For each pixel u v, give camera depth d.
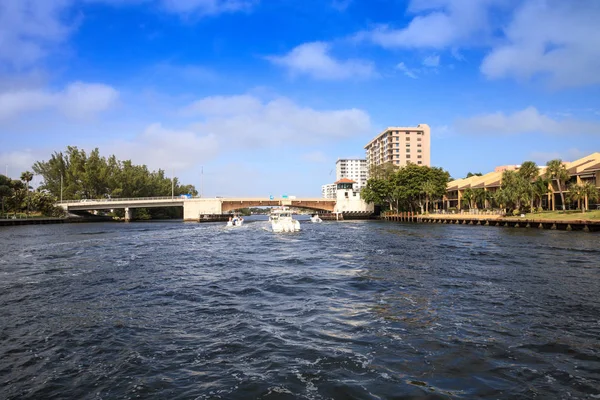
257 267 24.81
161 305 15.30
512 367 9.28
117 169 124.50
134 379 8.91
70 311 14.58
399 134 155.00
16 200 93.38
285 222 64.12
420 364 9.48
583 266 23.23
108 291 17.91
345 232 58.03
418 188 95.75
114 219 117.81
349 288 18.02
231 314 13.92
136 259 29.08
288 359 9.83
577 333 11.53
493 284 18.38
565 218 58.53
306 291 17.52
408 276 20.73
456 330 11.90
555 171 65.69
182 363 9.72
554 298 15.61
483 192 86.25
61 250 35.41
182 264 26.36
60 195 117.75
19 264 26.59
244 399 7.91
